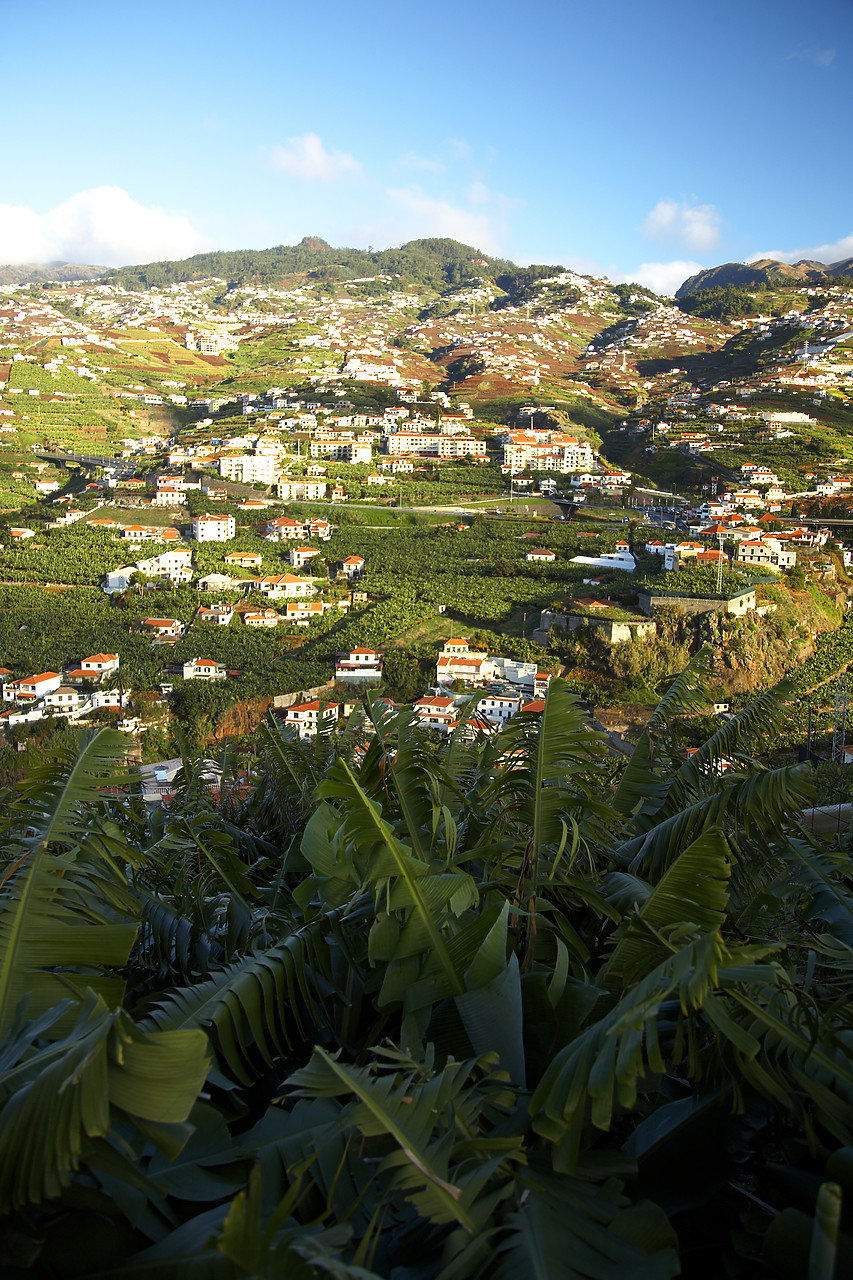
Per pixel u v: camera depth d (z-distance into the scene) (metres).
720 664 58.53
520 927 2.88
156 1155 2.02
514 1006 2.28
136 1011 2.67
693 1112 2.17
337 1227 1.56
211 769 5.15
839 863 3.26
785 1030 2.14
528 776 3.03
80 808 2.82
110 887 2.69
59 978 2.18
